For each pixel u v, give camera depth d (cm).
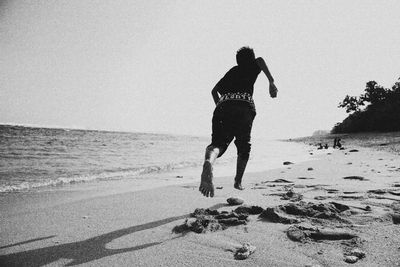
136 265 180
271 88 272
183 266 175
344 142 4066
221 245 206
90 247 213
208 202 360
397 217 243
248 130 265
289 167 866
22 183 661
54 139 4688
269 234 223
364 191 392
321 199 350
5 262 190
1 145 2791
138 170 978
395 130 6419
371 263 166
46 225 274
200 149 2967
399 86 7469
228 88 272
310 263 171
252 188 461
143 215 300
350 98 8125
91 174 864
